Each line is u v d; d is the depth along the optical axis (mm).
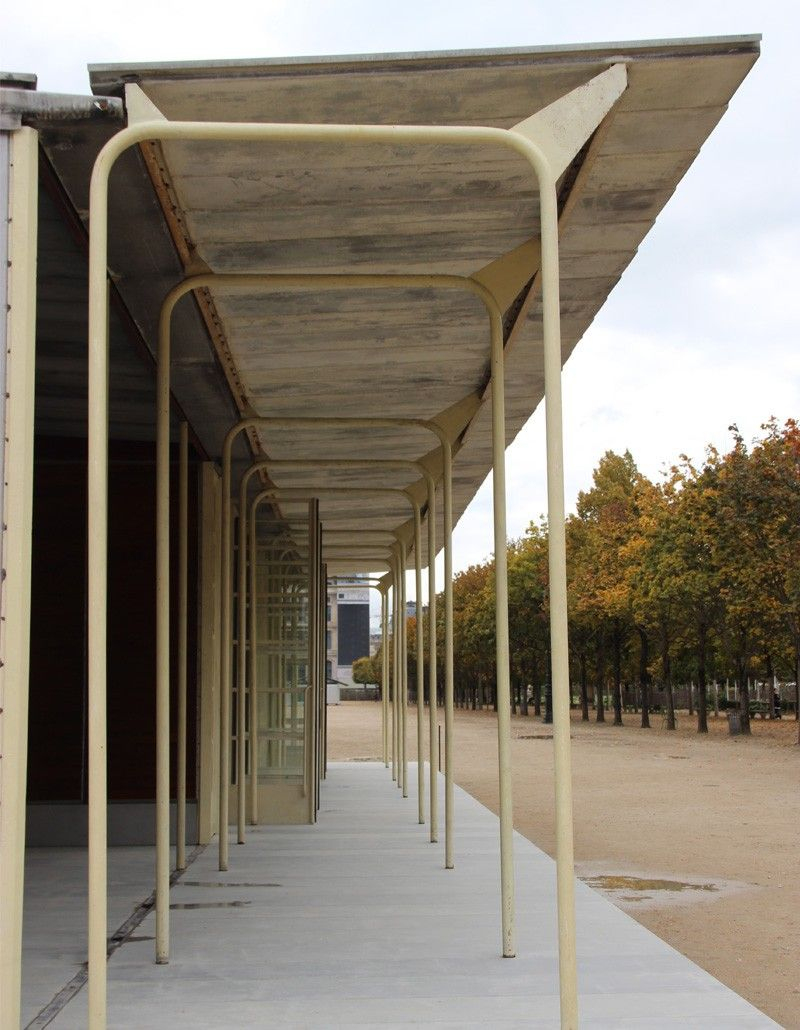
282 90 3918
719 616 27531
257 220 5055
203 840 9039
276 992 4633
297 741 10438
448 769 7805
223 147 4316
